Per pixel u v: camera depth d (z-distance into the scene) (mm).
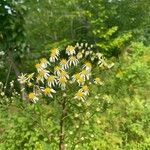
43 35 1712
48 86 361
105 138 561
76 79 354
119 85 714
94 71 423
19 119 521
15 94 561
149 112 633
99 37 1572
